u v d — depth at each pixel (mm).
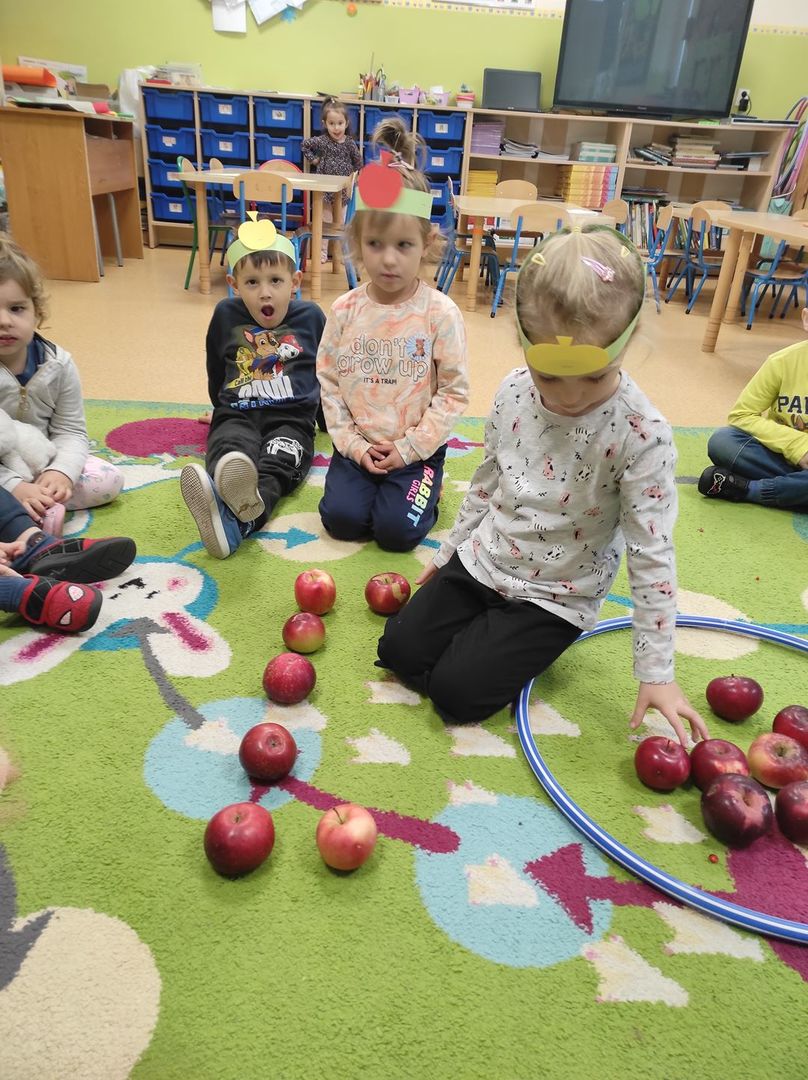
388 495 1545
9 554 1297
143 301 3639
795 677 1243
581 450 991
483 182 5168
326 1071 652
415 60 5160
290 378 1862
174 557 1455
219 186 5012
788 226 3039
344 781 961
